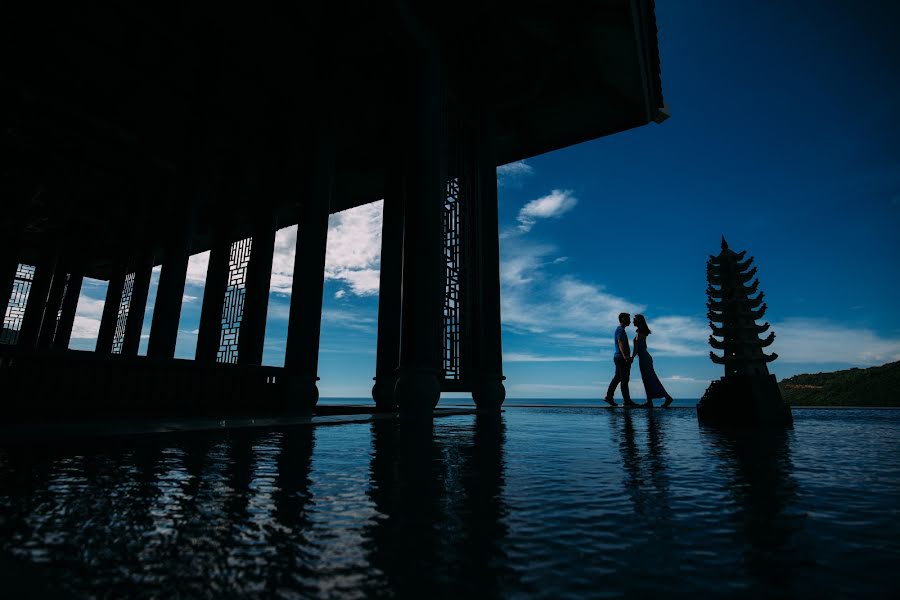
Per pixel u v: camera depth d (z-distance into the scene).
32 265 15.56
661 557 1.06
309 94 9.27
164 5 7.54
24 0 7.24
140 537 1.20
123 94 9.35
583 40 9.66
